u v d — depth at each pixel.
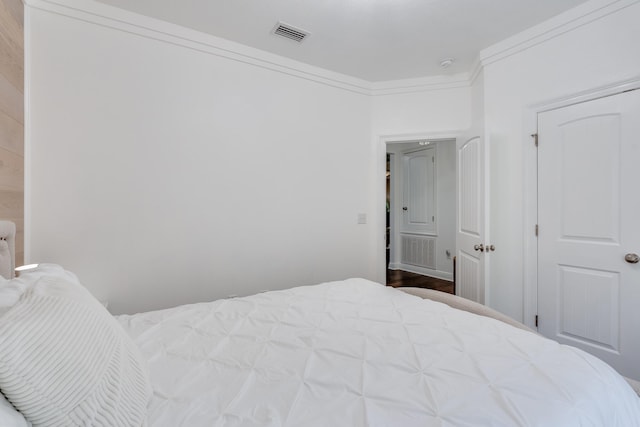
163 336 1.25
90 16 2.07
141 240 2.26
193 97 2.44
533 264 2.46
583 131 2.17
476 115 2.99
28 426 0.56
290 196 2.94
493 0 2.09
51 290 0.78
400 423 0.75
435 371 0.96
